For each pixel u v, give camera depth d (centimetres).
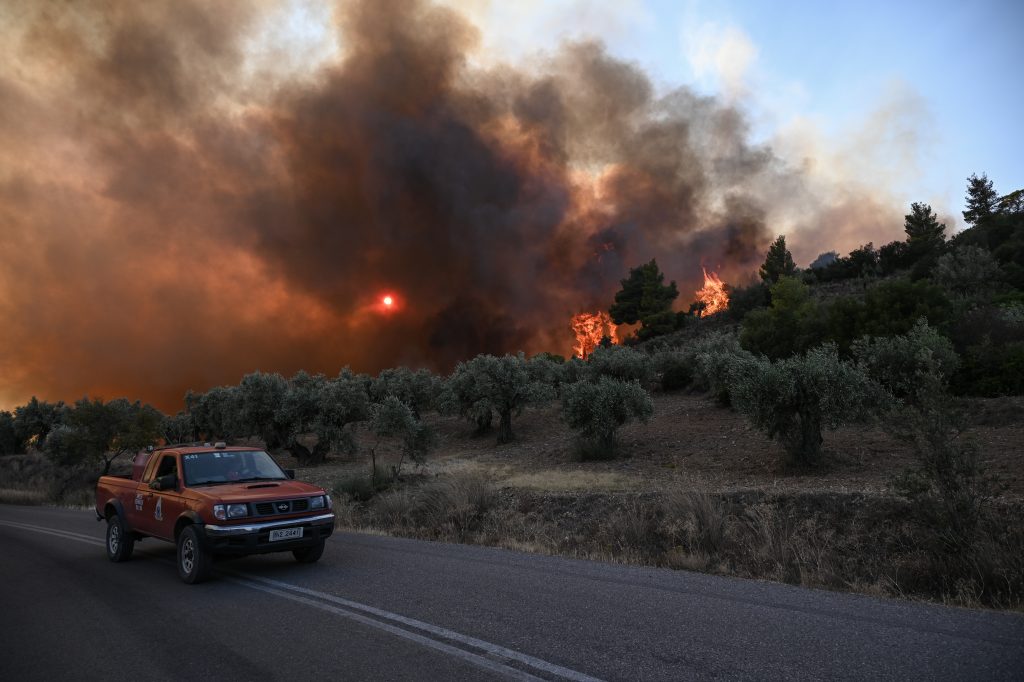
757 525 1067
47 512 2217
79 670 492
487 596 668
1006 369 2127
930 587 789
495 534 1231
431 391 4444
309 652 509
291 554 987
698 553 955
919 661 434
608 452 2447
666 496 1280
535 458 2770
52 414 6775
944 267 4269
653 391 4069
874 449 1858
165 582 822
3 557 1095
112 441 3462
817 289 6397
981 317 2525
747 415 1912
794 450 1814
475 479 1639
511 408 3516
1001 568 742
